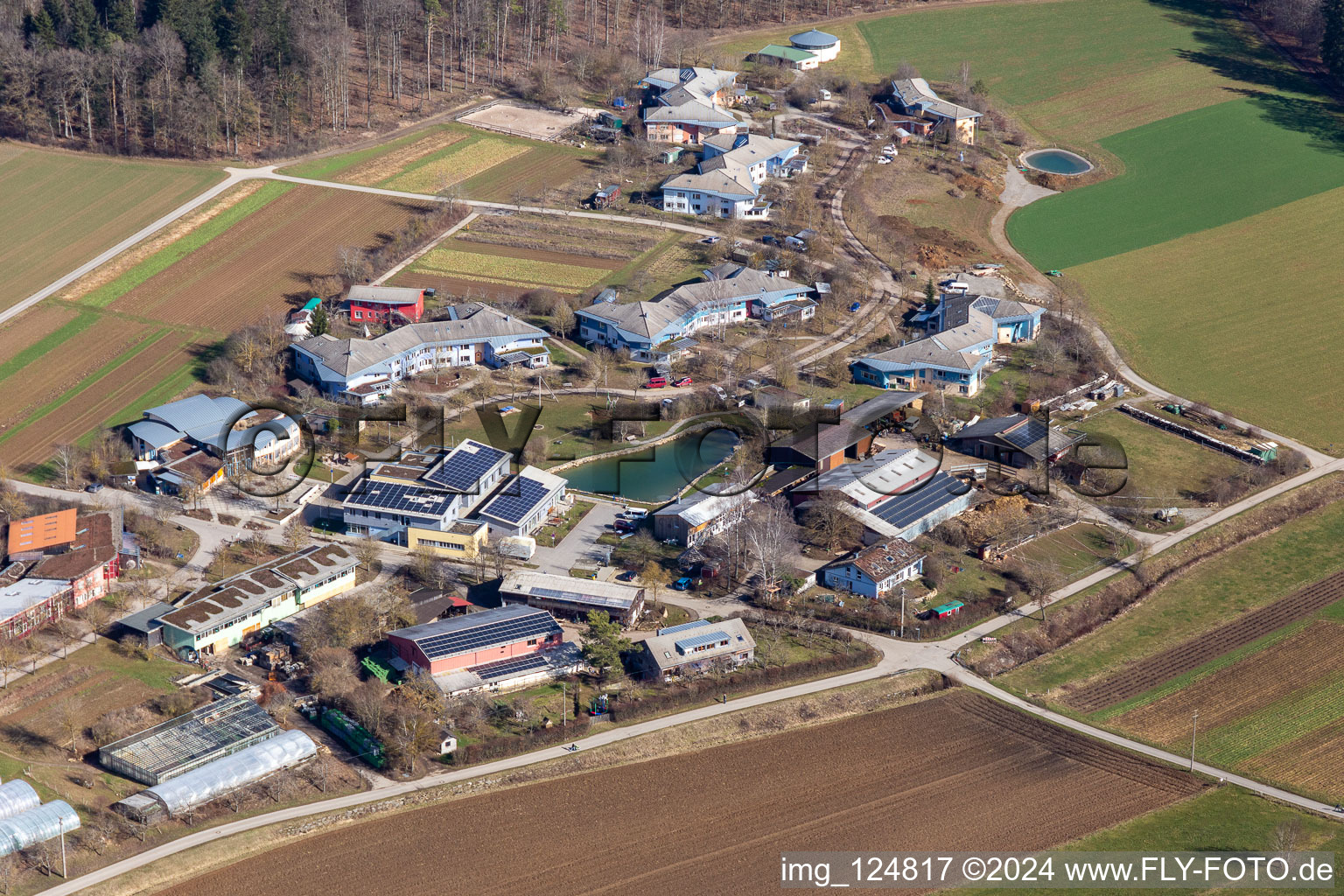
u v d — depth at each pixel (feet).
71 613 625.00
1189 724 589.32
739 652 607.78
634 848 504.43
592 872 491.72
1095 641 645.10
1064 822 525.75
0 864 477.36
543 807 523.29
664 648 599.98
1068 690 611.88
